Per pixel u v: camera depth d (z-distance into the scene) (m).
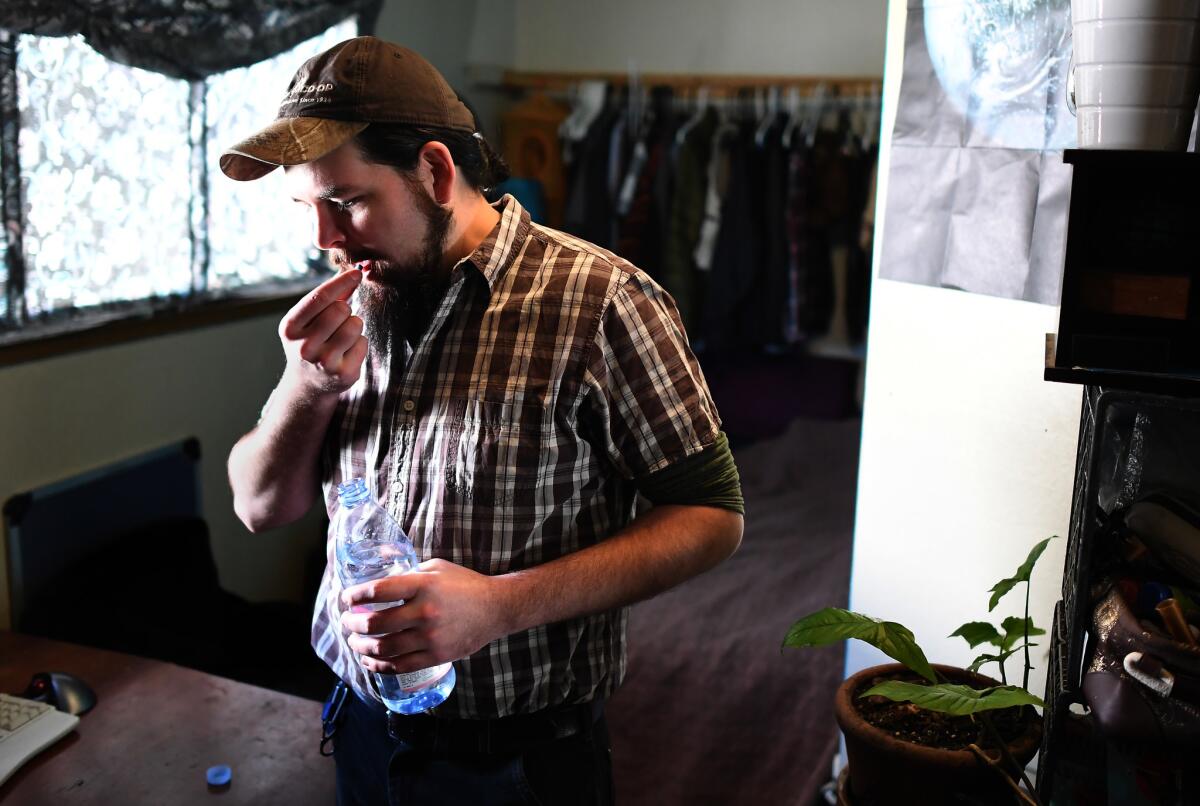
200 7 2.65
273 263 3.15
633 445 1.18
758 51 4.94
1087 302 1.17
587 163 4.73
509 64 5.11
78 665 1.87
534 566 1.16
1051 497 1.67
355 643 1.07
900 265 1.81
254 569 3.10
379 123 1.09
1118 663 1.19
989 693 1.28
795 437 4.59
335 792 1.51
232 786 1.51
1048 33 1.51
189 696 1.76
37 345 2.29
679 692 2.87
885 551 1.94
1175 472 1.40
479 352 1.18
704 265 4.61
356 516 1.22
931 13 1.69
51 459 2.37
